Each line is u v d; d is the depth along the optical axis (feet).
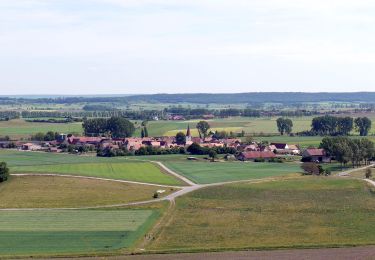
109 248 391.65
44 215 507.30
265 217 498.69
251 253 377.30
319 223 474.08
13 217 497.05
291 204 552.82
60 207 544.62
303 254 374.02
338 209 528.63
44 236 428.15
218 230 450.71
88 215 507.71
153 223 474.08
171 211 525.75
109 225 466.29
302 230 450.71
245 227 461.37
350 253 375.66
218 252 380.99
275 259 360.48
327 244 400.47
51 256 369.09
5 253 377.50
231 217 498.69
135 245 401.08
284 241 415.03
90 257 368.27
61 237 424.87
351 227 458.50
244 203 561.02
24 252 380.99
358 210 523.29
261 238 425.28
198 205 554.46
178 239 420.77
